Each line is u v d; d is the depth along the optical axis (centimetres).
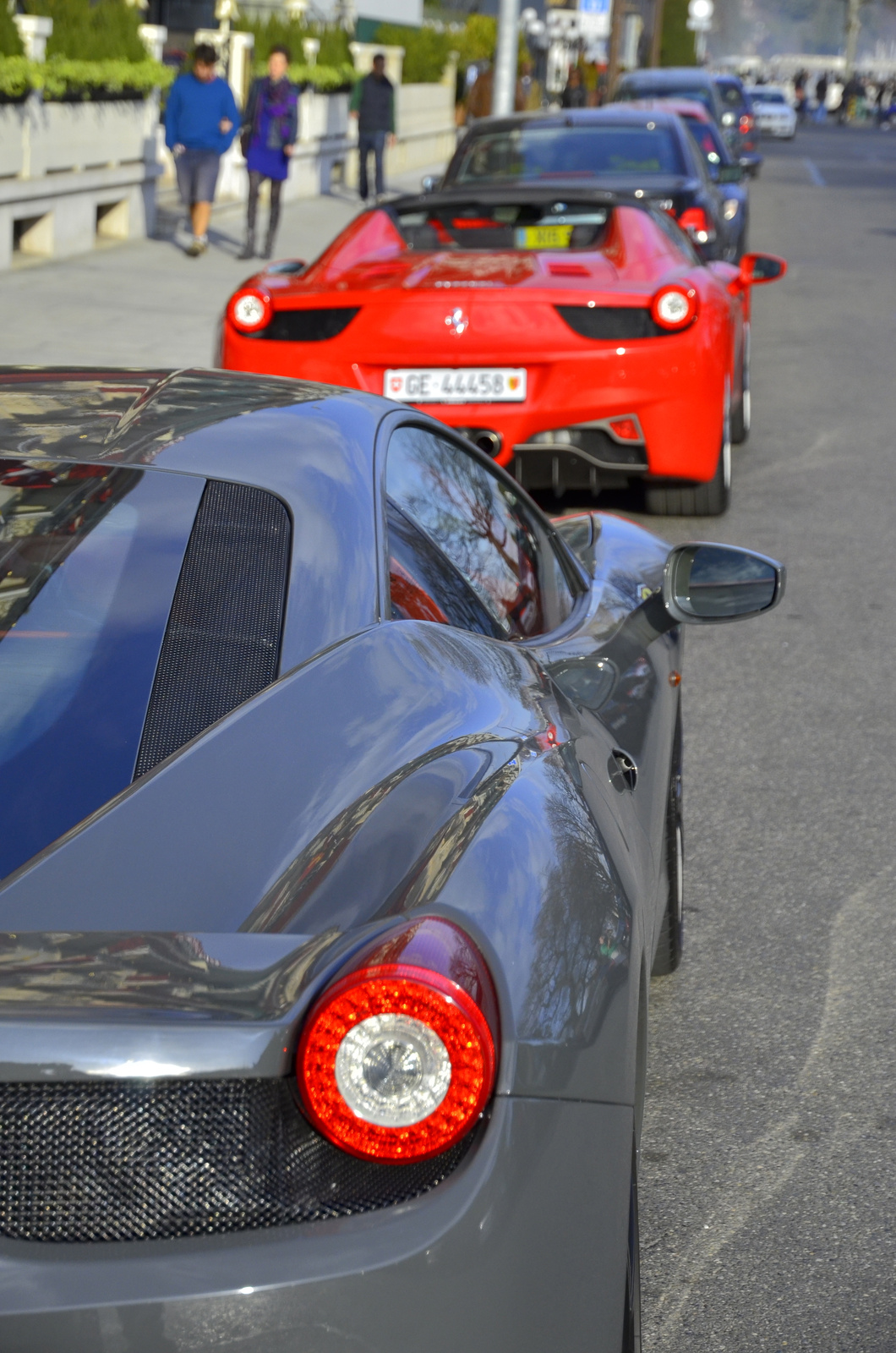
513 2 2097
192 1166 145
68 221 1573
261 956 151
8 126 1420
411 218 765
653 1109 312
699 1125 306
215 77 1600
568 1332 160
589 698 270
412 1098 145
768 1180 289
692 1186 286
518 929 162
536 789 189
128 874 161
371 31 3500
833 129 7581
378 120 2416
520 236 748
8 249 1445
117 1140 144
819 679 593
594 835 192
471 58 3891
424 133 3362
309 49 2448
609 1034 171
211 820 169
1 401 261
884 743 529
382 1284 143
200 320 1233
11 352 1044
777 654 621
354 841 166
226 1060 143
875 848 445
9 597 208
